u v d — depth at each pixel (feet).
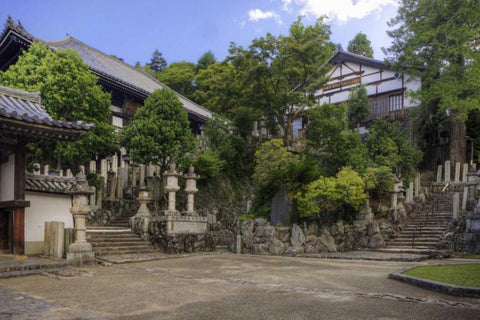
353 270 34.71
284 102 74.59
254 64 73.82
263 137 81.92
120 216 64.28
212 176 70.08
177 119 61.62
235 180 75.97
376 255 48.65
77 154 57.47
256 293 24.00
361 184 57.57
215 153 73.00
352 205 58.49
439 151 93.91
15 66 58.18
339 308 19.85
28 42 68.08
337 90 111.14
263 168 60.13
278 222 58.13
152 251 50.62
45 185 43.91
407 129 92.68
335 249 56.70
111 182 66.13
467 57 76.64
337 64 112.68
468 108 77.41
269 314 18.83
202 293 24.16
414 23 83.71
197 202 68.28
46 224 40.93
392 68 91.09
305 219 58.18
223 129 78.84
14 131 36.22
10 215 38.55
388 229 58.65
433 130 94.48
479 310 19.38
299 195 55.83
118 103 83.15
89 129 39.01
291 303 21.07
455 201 57.16
